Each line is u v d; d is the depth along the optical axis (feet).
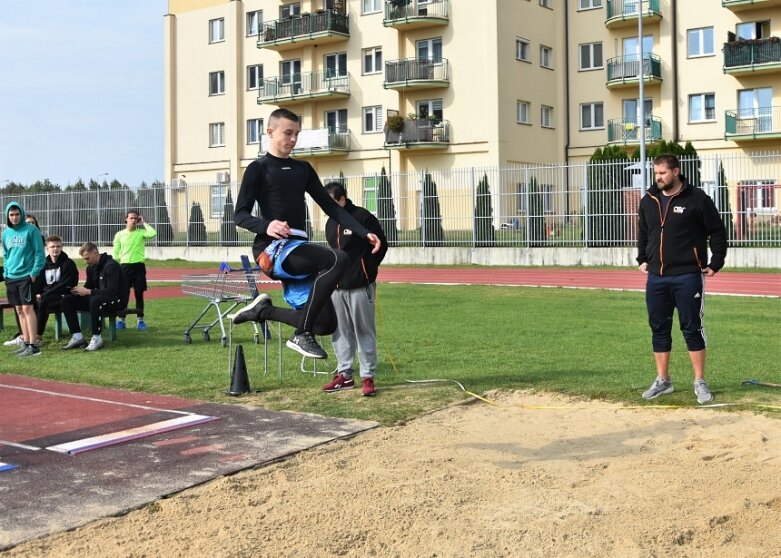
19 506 15.46
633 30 132.16
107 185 188.24
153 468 17.85
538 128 135.95
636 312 46.93
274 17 147.95
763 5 120.06
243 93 153.07
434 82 130.52
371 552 13.07
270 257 15.25
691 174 78.64
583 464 17.60
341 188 24.95
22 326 36.73
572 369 28.89
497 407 23.66
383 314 47.55
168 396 25.84
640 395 24.54
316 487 16.15
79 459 18.70
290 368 30.48
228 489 16.22
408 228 95.81
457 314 47.19
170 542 13.56
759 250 75.72
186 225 111.34
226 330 42.09
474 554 12.87
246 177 15.76
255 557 12.88
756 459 17.54
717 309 47.75
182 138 160.45
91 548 13.41
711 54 125.59
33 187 188.55
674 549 13.06
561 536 13.42
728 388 25.23
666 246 23.54
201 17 156.56
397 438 20.18
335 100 142.92
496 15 126.82
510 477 16.61
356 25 139.85
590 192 84.64
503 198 89.97
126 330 42.93
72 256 119.65
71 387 27.71
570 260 84.94
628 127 129.39
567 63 138.62
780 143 121.08
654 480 16.25
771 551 12.89
